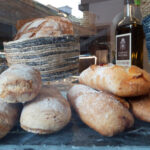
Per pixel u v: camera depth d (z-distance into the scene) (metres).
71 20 0.74
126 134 0.37
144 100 0.45
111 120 0.36
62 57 0.54
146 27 0.59
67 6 0.76
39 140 0.35
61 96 0.46
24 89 0.37
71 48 0.55
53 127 0.37
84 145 0.33
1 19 0.66
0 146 0.33
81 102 0.44
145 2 0.69
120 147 0.32
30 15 0.74
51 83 0.56
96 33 0.71
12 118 0.39
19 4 0.67
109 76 0.46
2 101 0.40
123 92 0.43
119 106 0.40
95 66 0.57
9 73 0.39
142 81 0.43
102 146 0.32
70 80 0.61
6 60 0.60
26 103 0.41
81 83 0.59
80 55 0.65
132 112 0.43
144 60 0.63
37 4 0.72
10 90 0.37
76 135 0.37
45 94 0.43
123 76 0.45
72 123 0.42
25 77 0.39
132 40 0.60
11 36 0.69
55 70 0.54
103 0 0.74
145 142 0.33
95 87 0.52
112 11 0.74
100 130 0.36
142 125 0.41
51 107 0.38
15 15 0.70
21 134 0.37
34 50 0.51
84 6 0.76
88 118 0.40
